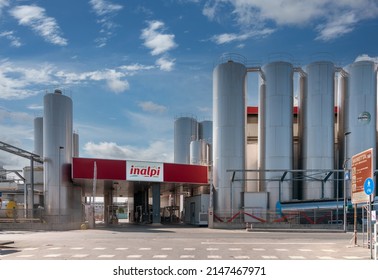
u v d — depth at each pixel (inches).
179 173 1535.4
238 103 1617.9
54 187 1485.0
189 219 1749.5
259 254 577.9
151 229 1278.3
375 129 1642.5
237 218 1472.7
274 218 1437.0
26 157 1546.5
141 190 2084.2
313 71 1665.8
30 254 578.6
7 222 1323.8
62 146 1520.7
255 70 1712.6
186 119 2485.2
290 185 1590.8
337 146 1792.6
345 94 1720.0
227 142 1588.3
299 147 1736.0
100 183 1630.2
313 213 1389.0
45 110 1534.2
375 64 1676.9
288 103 1656.0
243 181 1581.0
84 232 1109.7
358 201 662.5
